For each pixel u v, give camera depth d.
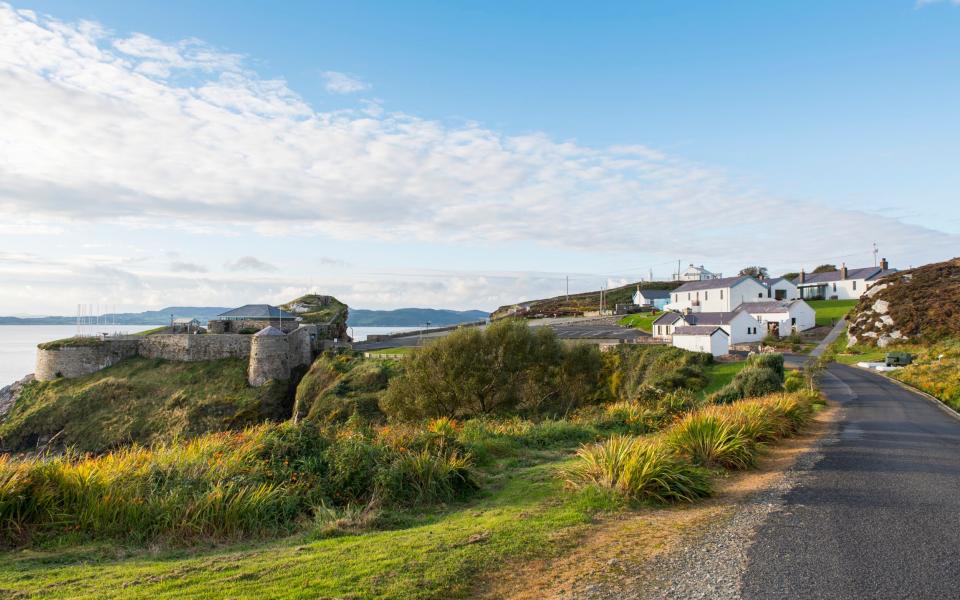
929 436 15.36
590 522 7.43
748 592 5.08
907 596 4.92
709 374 41.75
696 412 15.37
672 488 8.62
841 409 23.20
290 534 7.83
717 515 7.64
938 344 48.31
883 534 6.63
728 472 10.63
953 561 5.73
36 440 51.47
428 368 33.56
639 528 7.14
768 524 7.11
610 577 5.54
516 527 7.20
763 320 65.94
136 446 10.27
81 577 5.67
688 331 51.53
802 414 17.66
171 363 60.81
